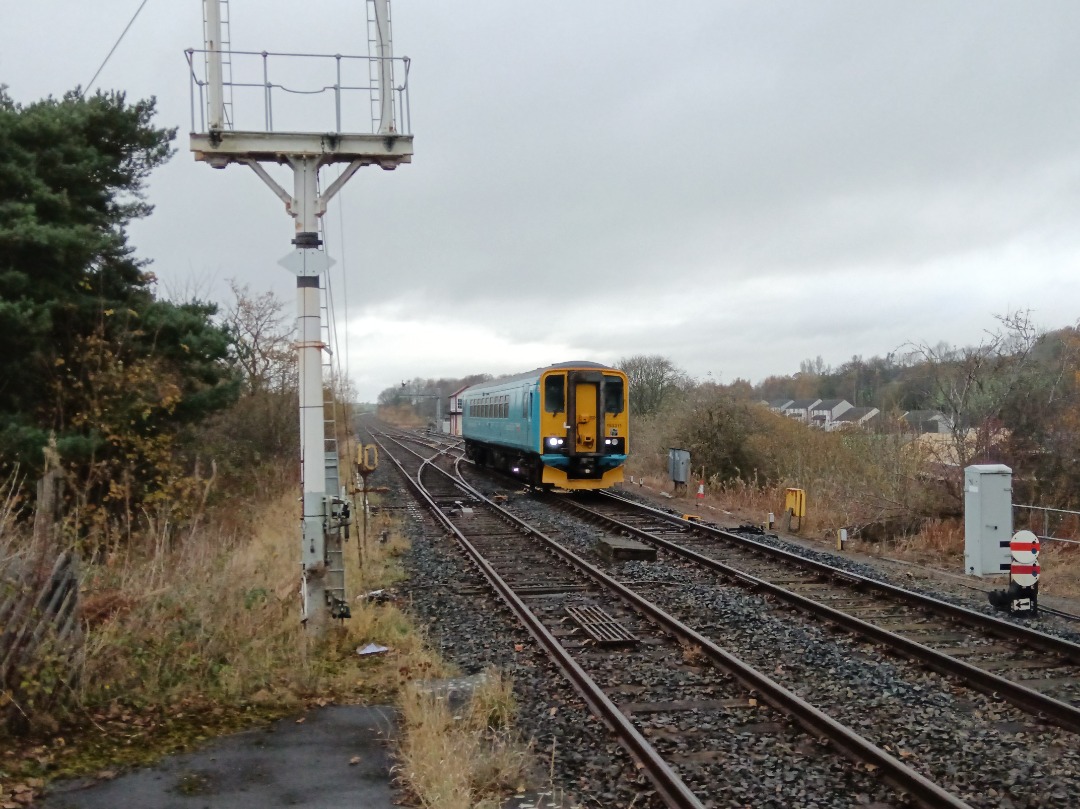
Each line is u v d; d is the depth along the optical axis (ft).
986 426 56.39
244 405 74.13
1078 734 20.85
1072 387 56.44
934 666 26.45
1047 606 35.68
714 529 53.83
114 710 20.54
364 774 17.87
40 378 41.63
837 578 39.91
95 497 41.32
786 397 307.37
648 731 20.67
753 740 20.31
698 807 15.98
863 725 21.22
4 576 19.16
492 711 21.45
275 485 67.72
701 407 89.51
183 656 23.41
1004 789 17.70
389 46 27.94
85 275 43.06
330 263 27.37
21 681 18.93
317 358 27.25
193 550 30.19
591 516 63.62
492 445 102.17
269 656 24.23
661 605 34.86
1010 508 42.52
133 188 47.34
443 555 46.78
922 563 47.98
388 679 24.20
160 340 45.85
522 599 36.11
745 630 30.83
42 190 39.11
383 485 88.43
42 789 16.63
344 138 27.35
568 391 75.72
